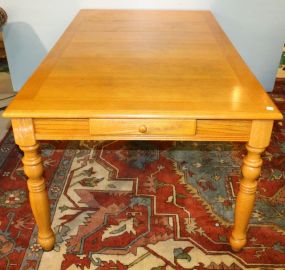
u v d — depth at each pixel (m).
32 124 1.35
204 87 1.50
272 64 2.96
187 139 1.40
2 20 2.63
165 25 2.29
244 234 1.67
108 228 1.85
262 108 1.33
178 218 1.92
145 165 2.32
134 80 1.56
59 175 2.22
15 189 2.11
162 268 1.64
